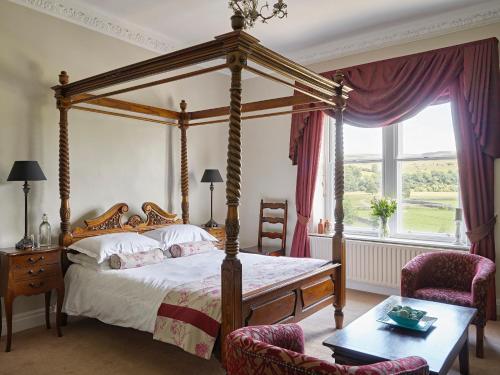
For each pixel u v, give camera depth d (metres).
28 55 3.34
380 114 4.19
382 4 3.59
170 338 2.44
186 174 4.59
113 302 2.86
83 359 2.77
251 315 2.36
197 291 2.52
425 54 3.92
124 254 3.26
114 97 4.02
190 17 3.87
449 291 3.11
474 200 3.63
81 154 3.73
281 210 5.11
